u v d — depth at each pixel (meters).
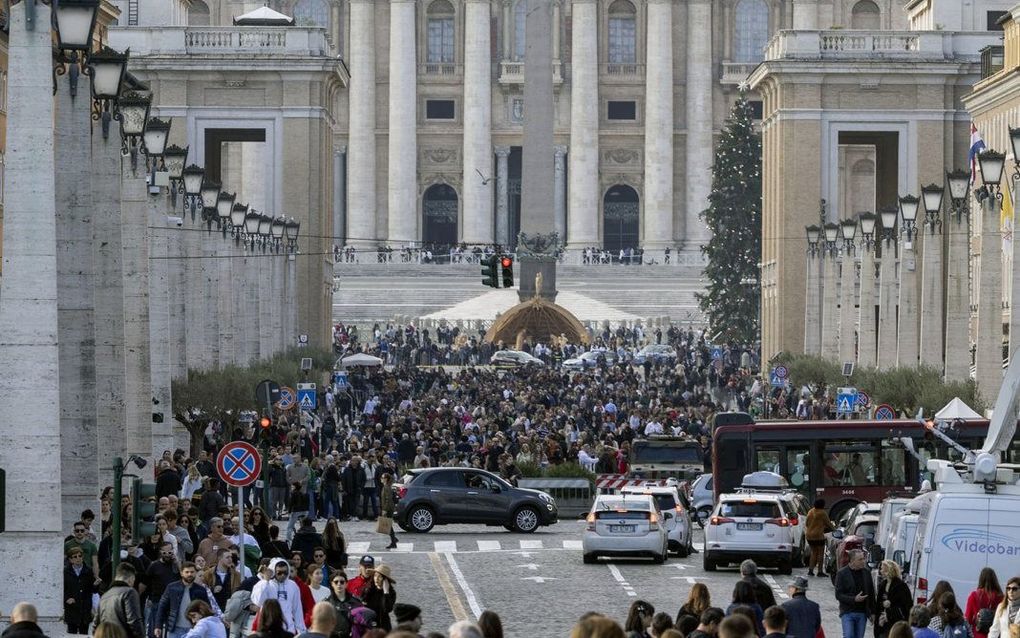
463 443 161.38
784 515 107.25
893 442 133.12
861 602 72.38
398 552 118.62
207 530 91.25
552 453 156.62
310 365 192.25
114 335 91.94
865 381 174.25
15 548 67.62
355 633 62.72
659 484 132.00
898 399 158.38
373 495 140.75
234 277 188.25
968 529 66.06
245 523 86.50
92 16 77.06
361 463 140.75
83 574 70.19
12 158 68.44
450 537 129.75
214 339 163.25
